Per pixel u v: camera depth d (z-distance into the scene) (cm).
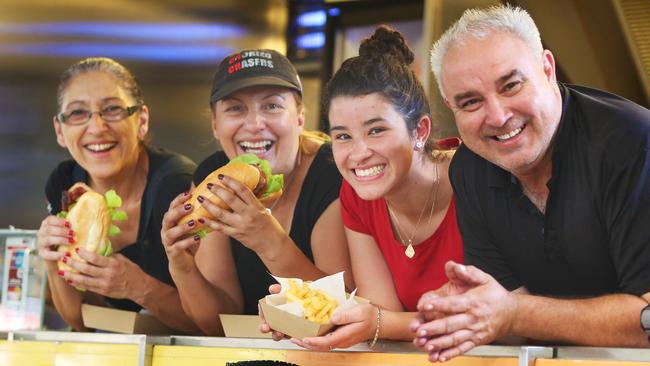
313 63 323
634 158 185
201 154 296
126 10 316
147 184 300
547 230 202
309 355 192
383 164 233
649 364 161
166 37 314
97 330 287
